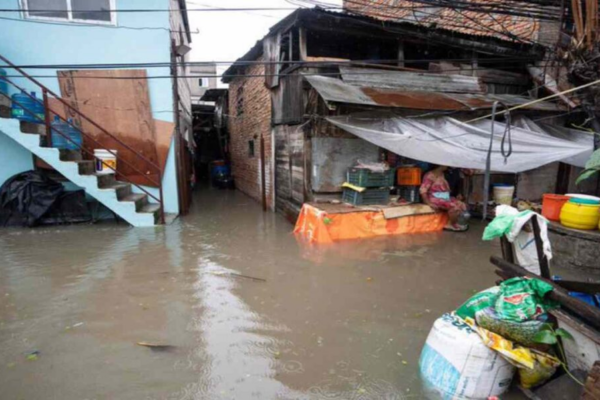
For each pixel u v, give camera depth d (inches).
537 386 100.4
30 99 287.1
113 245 244.7
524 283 102.5
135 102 316.2
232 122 591.8
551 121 315.9
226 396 102.5
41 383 106.5
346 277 191.6
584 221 199.5
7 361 116.6
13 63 289.7
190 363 117.0
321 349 125.5
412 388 106.2
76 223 300.5
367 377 111.0
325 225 253.4
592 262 198.4
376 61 256.4
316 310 154.1
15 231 274.2
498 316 100.4
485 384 98.9
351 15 270.8
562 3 203.8
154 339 130.6
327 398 102.2
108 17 302.4
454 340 102.6
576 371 98.1
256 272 197.9
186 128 462.3
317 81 257.4
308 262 214.2
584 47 191.3
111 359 118.4
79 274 191.8
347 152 293.3
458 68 337.1
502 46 319.3
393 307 157.1
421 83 298.7
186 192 384.5
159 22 309.0
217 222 323.6
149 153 326.3
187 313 150.3
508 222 106.9
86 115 309.6
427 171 305.7
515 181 351.9
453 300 164.1
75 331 135.2
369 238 264.1
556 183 368.2
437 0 246.5
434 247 244.4
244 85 494.9
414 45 341.7
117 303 158.6
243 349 125.0
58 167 272.7
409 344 128.7
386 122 262.1
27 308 152.9
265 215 360.2
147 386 106.0
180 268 202.5
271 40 348.8
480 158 245.1
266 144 400.8
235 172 585.9
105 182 294.0
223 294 169.2
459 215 282.4
